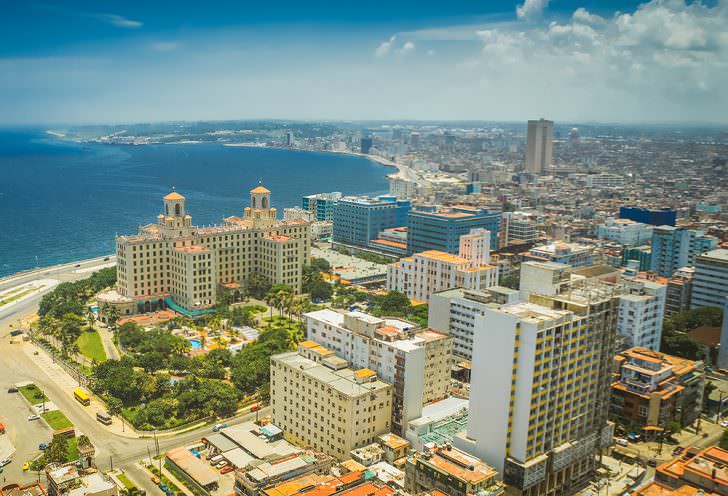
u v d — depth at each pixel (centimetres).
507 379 18900
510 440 19275
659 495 16900
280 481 18550
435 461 18975
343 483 17975
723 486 16788
